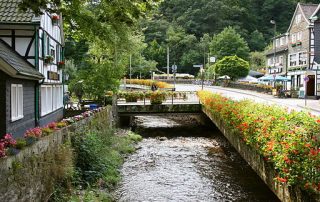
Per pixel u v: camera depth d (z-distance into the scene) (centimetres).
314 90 4625
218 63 6506
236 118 1405
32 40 1850
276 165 884
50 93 2278
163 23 11594
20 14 1791
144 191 1342
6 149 781
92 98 3106
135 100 3156
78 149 1402
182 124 3141
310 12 5059
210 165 1722
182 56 10462
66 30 2702
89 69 2862
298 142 776
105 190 1320
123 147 2030
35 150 908
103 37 1956
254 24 11325
